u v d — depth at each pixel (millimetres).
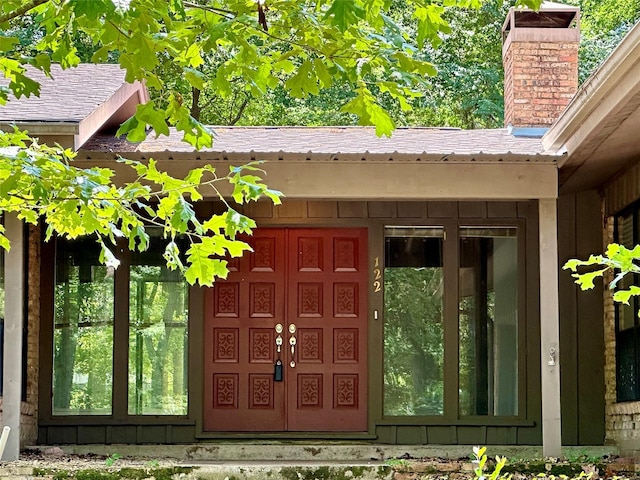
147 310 11984
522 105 14250
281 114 24312
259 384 11969
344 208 12000
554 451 10711
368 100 5562
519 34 14375
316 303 12070
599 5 25188
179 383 11906
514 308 11930
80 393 11836
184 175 10789
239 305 12062
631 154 10797
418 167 10953
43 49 5582
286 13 5293
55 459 10617
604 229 12430
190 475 9789
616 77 8555
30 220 6203
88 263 12000
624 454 11492
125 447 11586
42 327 11828
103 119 11125
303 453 11445
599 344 12422
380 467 10016
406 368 11930
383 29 5457
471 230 12016
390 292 12008
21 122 9570
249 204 11992
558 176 11656
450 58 24922
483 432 11719
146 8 4949
